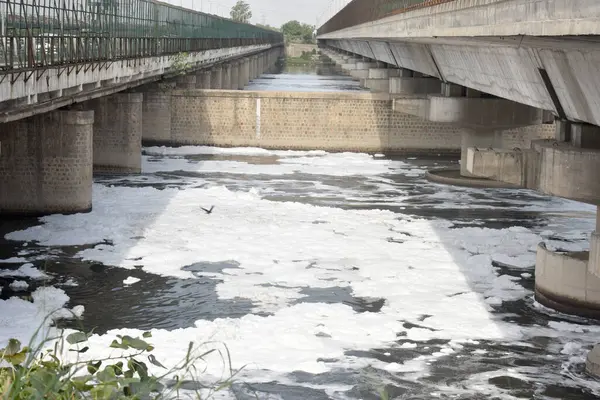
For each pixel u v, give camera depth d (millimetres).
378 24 45688
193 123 59562
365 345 21203
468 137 47219
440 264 29016
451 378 19406
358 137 59500
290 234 33031
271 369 19359
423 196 43156
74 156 36125
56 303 23984
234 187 44469
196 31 72688
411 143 59344
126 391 5668
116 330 21281
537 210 39844
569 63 21188
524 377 19672
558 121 25094
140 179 46406
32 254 29625
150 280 26641
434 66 45594
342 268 28328
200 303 24438
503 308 24609
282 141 59688
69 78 28094
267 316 23234
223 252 30016
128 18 44906
